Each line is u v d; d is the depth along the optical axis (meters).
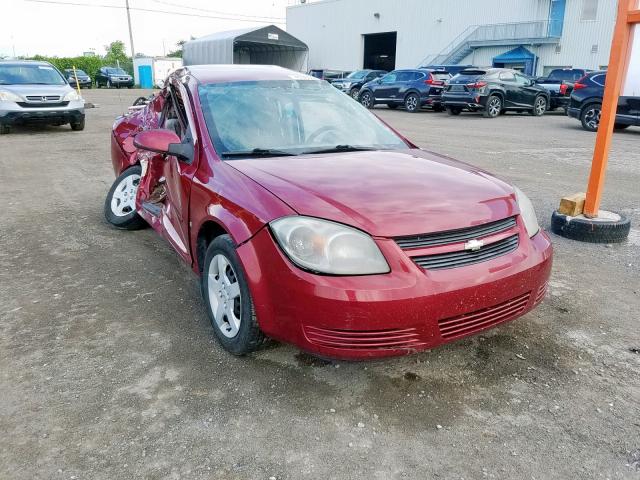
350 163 3.23
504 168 8.73
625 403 2.69
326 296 2.42
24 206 6.51
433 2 37.22
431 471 2.25
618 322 3.54
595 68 30.39
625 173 8.27
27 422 2.54
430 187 2.88
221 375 2.91
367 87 22.89
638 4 4.59
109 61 57.50
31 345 3.22
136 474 2.23
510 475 2.23
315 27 46.56
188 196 3.40
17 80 13.71
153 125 4.94
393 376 2.91
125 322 3.51
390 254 2.48
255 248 2.68
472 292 2.56
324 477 2.22
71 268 4.46
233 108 3.71
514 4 33.06
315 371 2.94
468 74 19.22
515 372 2.96
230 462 2.30
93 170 8.86
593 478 2.21
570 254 4.85
